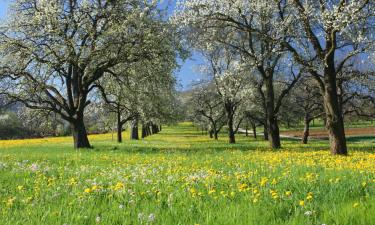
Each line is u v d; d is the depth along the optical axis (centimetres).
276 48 2547
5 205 681
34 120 3797
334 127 2242
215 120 7331
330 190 707
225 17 2670
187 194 725
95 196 727
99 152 2488
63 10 3147
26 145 4234
